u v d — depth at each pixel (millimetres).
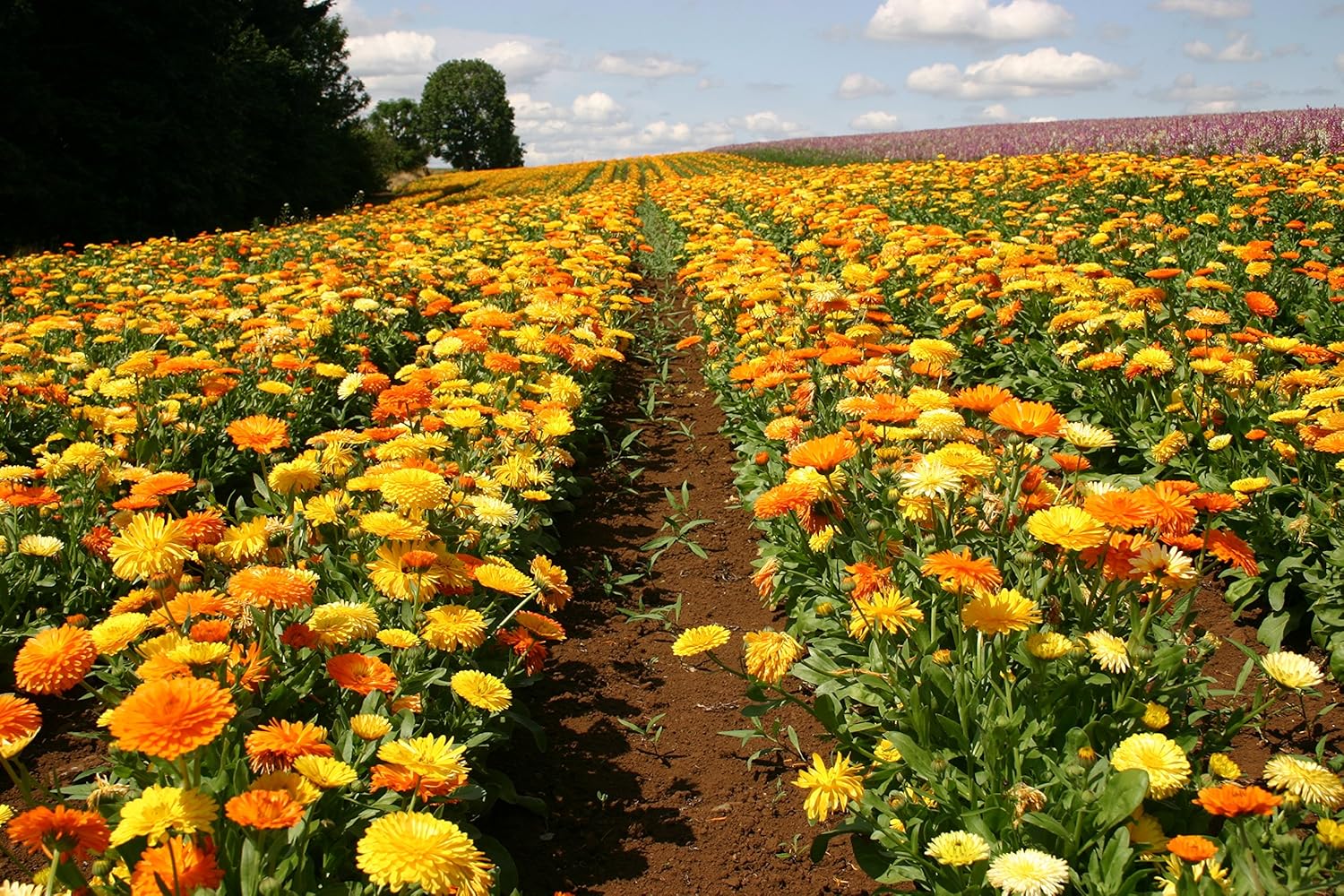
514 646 3148
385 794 2359
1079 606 2594
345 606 2680
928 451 3469
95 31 26250
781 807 3117
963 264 6945
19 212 24406
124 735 1653
